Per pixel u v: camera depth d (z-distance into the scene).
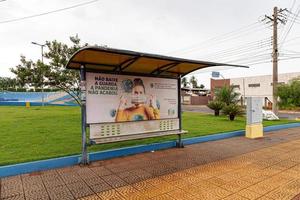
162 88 7.54
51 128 10.62
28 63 12.46
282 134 10.67
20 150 6.56
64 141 7.81
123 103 6.65
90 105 6.03
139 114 6.99
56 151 6.46
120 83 6.60
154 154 6.75
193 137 8.67
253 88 38.38
